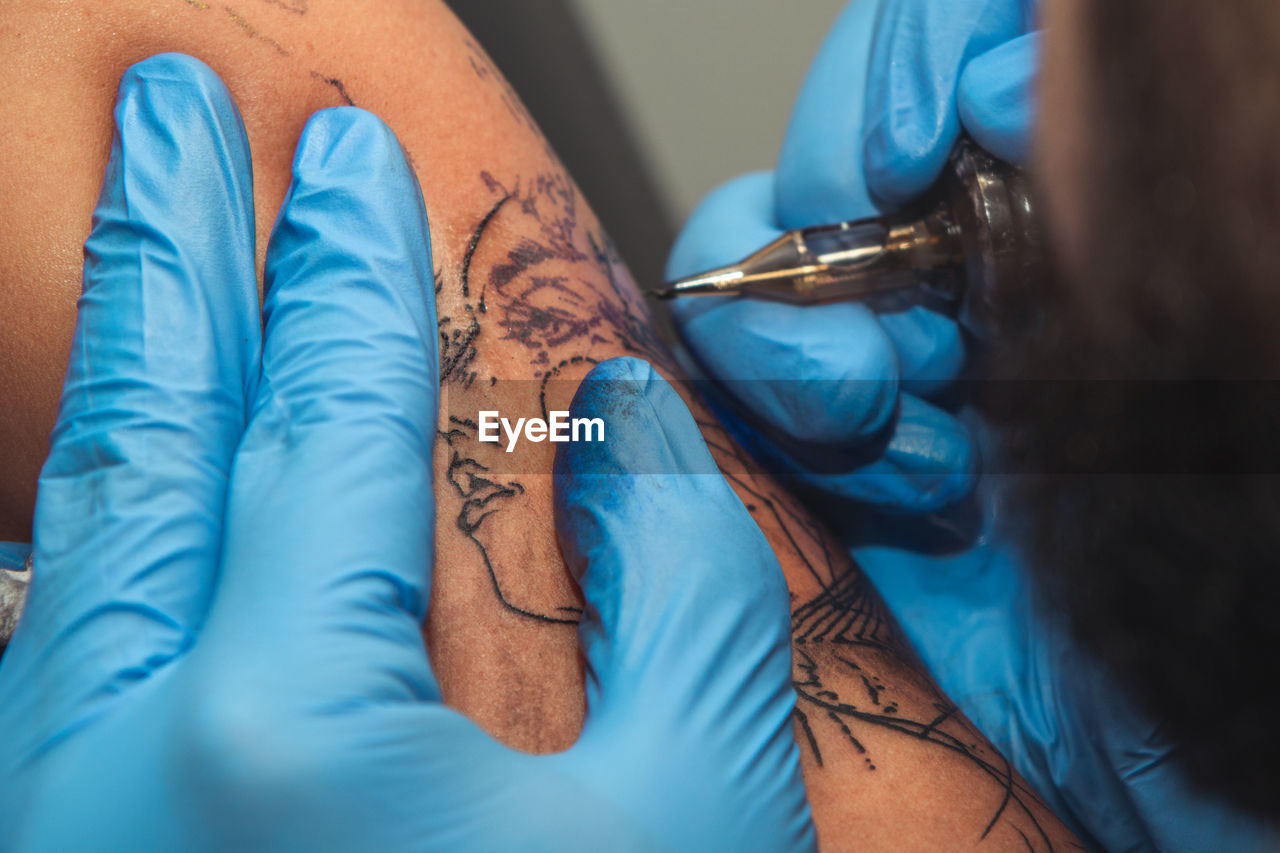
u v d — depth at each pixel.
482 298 0.31
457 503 0.30
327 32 0.31
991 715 0.33
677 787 0.28
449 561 0.29
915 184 0.32
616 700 0.28
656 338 0.33
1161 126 0.26
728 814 0.28
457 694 0.29
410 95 0.31
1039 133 0.28
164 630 0.28
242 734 0.27
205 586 0.28
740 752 0.29
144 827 0.27
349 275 0.29
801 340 0.33
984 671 0.34
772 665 0.29
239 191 0.30
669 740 0.28
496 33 0.46
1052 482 0.29
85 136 0.30
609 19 0.48
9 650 0.28
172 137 0.29
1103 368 0.27
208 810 0.27
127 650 0.28
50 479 0.29
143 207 0.29
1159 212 0.26
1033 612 0.32
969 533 0.34
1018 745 0.33
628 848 0.28
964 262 0.31
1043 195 0.28
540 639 0.29
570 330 0.31
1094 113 0.27
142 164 0.29
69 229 0.29
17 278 0.29
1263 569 0.27
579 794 0.28
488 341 0.30
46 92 0.30
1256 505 0.27
